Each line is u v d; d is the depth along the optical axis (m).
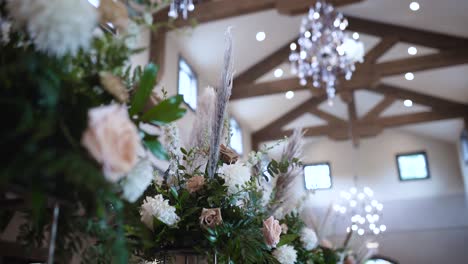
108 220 0.99
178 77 6.62
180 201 1.68
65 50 0.81
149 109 1.02
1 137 0.70
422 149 10.89
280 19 7.55
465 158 9.86
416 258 9.77
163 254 1.66
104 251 0.98
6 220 1.06
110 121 0.77
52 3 0.76
